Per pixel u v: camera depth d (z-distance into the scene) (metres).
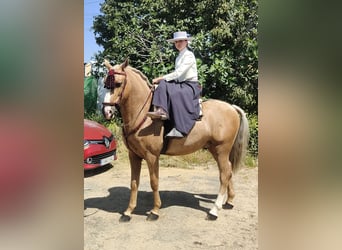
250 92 7.80
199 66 7.69
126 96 3.57
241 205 4.45
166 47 8.45
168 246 3.30
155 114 3.53
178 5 8.43
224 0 7.80
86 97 9.73
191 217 4.03
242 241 3.43
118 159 6.79
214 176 5.88
